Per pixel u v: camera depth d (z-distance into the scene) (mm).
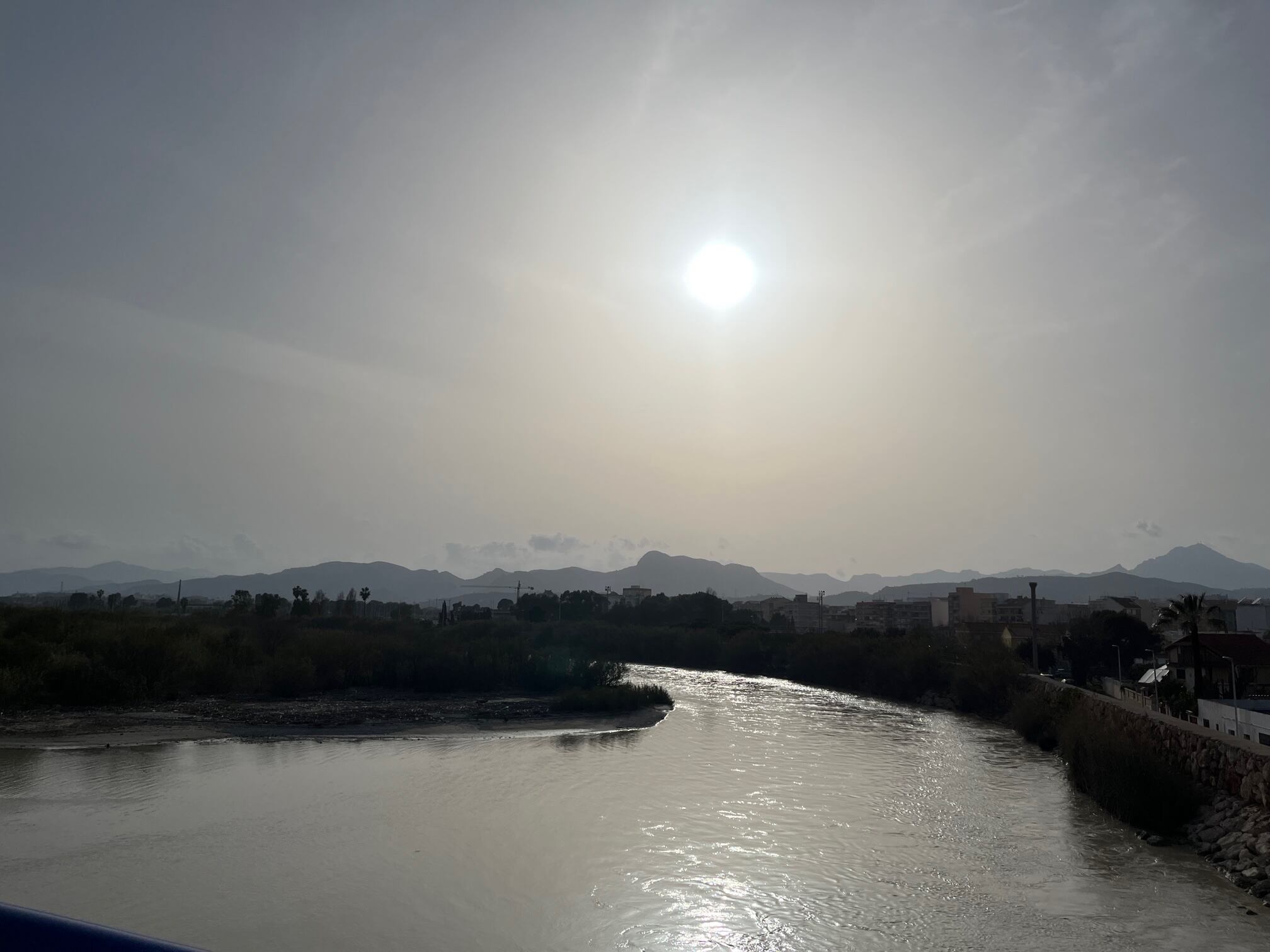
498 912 19578
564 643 96000
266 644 65500
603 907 19906
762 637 90500
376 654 63906
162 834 24797
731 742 41844
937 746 41406
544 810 28094
